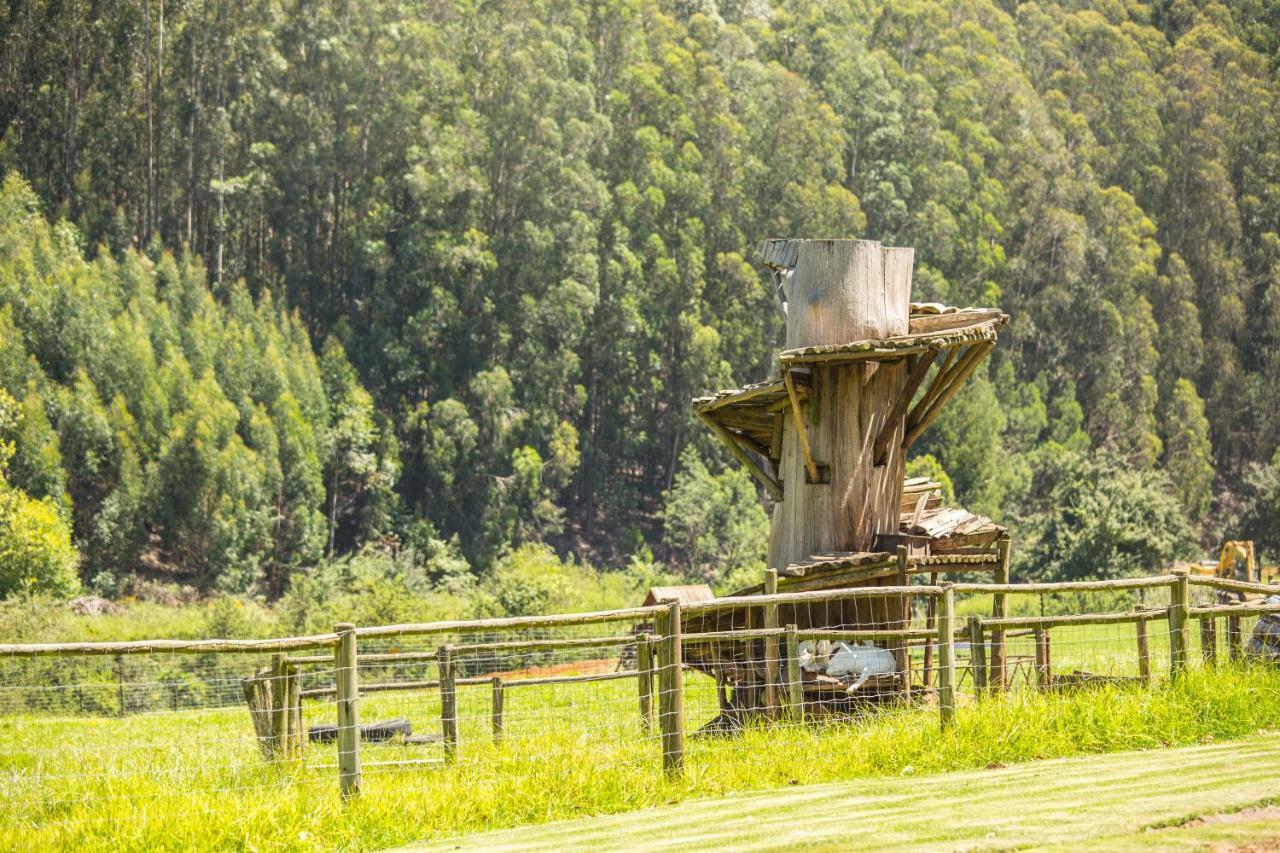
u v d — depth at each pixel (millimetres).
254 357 175625
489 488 184250
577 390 199875
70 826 17547
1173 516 125688
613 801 19203
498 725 28094
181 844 16938
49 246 177875
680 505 166250
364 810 18047
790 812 17516
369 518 180250
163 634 104688
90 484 160875
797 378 32656
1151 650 35094
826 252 32312
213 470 158375
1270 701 23812
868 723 24469
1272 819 15195
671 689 20500
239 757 25016
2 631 101062
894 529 32719
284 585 162625
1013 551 138375
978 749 21250
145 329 169500
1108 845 14055
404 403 195375
